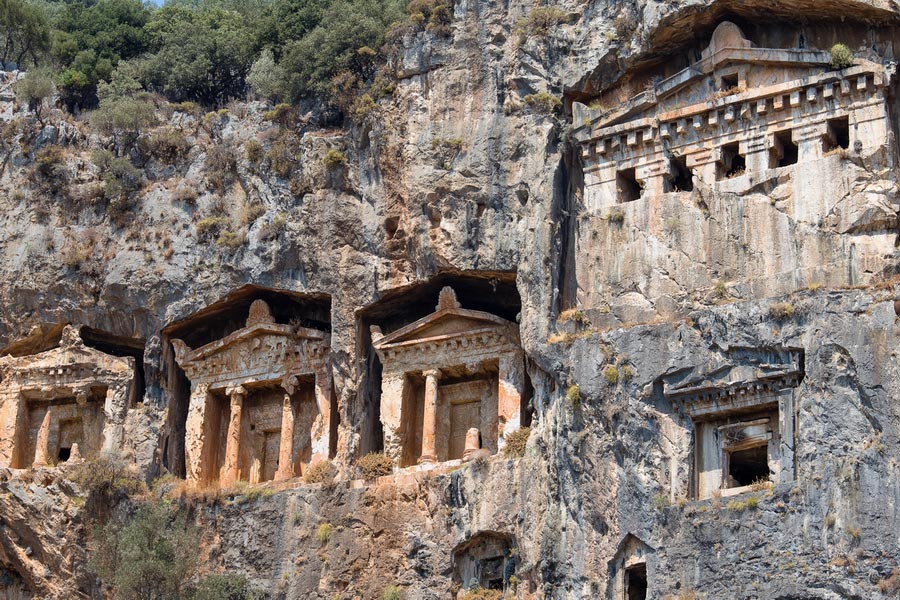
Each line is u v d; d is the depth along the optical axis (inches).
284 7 2861.7
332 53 2416.3
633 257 2027.6
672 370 1910.7
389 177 2257.6
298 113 2442.2
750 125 2011.6
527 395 2158.0
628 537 1878.7
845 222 1909.4
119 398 2427.4
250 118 2465.6
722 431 1884.8
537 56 2190.0
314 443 2271.2
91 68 2896.2
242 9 3221.0
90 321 2468.0
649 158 2076.8
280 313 2411.4
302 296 2329.0
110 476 2317.9
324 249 2278.5
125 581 2090.3
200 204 2432.3
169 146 2508.6
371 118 2279.8
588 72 2150.6
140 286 2420.0
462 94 2228.1
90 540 2290.8
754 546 1785.2
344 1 2593.5
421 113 2245.3
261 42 2847.0
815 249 1911.9
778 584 1754.4
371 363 2284.7
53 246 2491.4
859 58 1961.1
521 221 2137.1
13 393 2479.1
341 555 2118.6
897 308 1791.3
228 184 2425.0
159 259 2425.0
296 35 2819.9
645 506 1872.5
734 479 1910.7
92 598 2271.2
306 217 2299.5
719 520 1814.7
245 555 2181.3
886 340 1782.7
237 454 2338.8
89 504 2310.5
